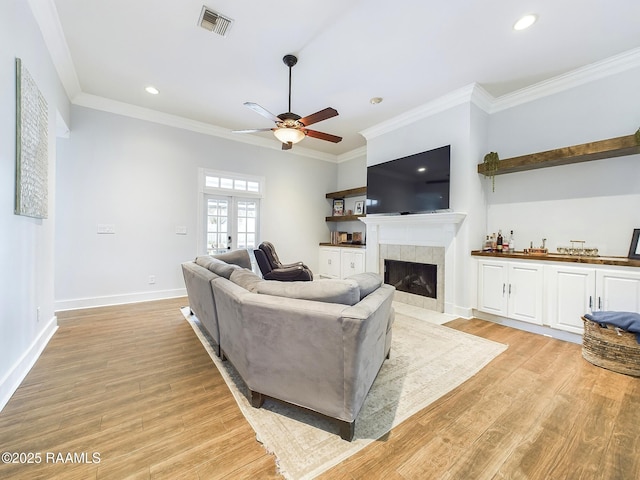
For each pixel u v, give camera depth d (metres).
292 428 1.52
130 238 4.06
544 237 3.29
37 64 2.23
